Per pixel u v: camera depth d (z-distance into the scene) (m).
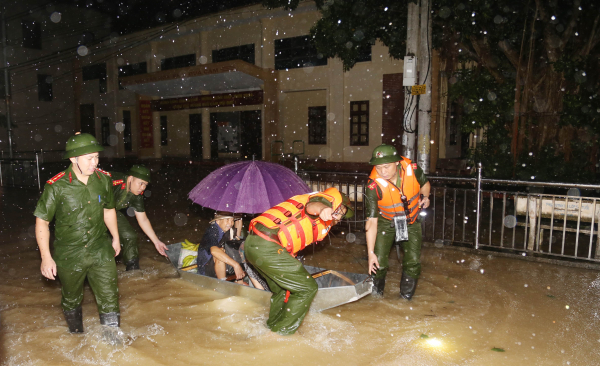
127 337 3.61
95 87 28.66
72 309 3.62
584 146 10.96
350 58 13.27
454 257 6.12
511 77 13.15
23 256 6.17
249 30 21.66
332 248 6.73
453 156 18.09
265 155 21.19
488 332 3.75
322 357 3.29
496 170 11.57
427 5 9.70
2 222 8.57
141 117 25.61
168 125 25.95
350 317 4.05
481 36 12.84
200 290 4.67
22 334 3.67
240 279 4.48
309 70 20.00
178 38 24.39
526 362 3.24
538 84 11.86
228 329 3.74
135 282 5.01
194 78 21.67
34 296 4.63
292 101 21.03
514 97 12.34
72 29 28.67
